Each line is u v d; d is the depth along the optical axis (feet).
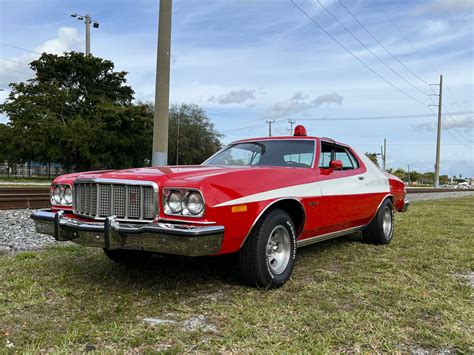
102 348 8.19
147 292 11.58
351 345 8.45
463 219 30.35
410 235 22.45
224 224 10.52
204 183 10.36
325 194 14.57
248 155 15.93
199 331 8.96
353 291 11.93
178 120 171.94
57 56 145.28
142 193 10.69
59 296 11.25
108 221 10.50
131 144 130.11
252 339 8.64
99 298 11.10
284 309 10.35
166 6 31.83
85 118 139.85
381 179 19.63
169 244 10.02
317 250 17.97
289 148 15.66
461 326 9.50
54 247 17.69
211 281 12.71
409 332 9.11
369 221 18.92
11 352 7.93
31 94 134.41
